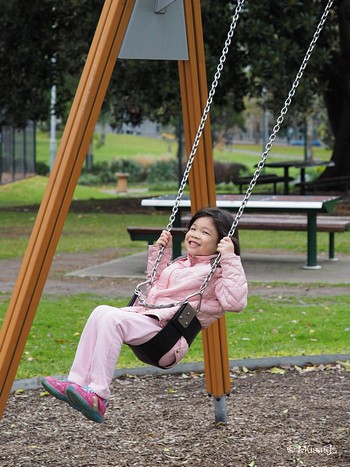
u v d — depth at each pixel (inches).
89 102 193.9
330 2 205.9
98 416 177.9
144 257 621.0
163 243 203.8
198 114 232.1
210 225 198.4
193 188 238.8
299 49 944.9
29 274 189.5
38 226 192.4
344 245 680.4
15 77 1105.4
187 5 219.3
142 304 192.2
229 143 3376.0
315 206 526.0
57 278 519.2
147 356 186.9
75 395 173.3
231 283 190.1
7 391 189.3
